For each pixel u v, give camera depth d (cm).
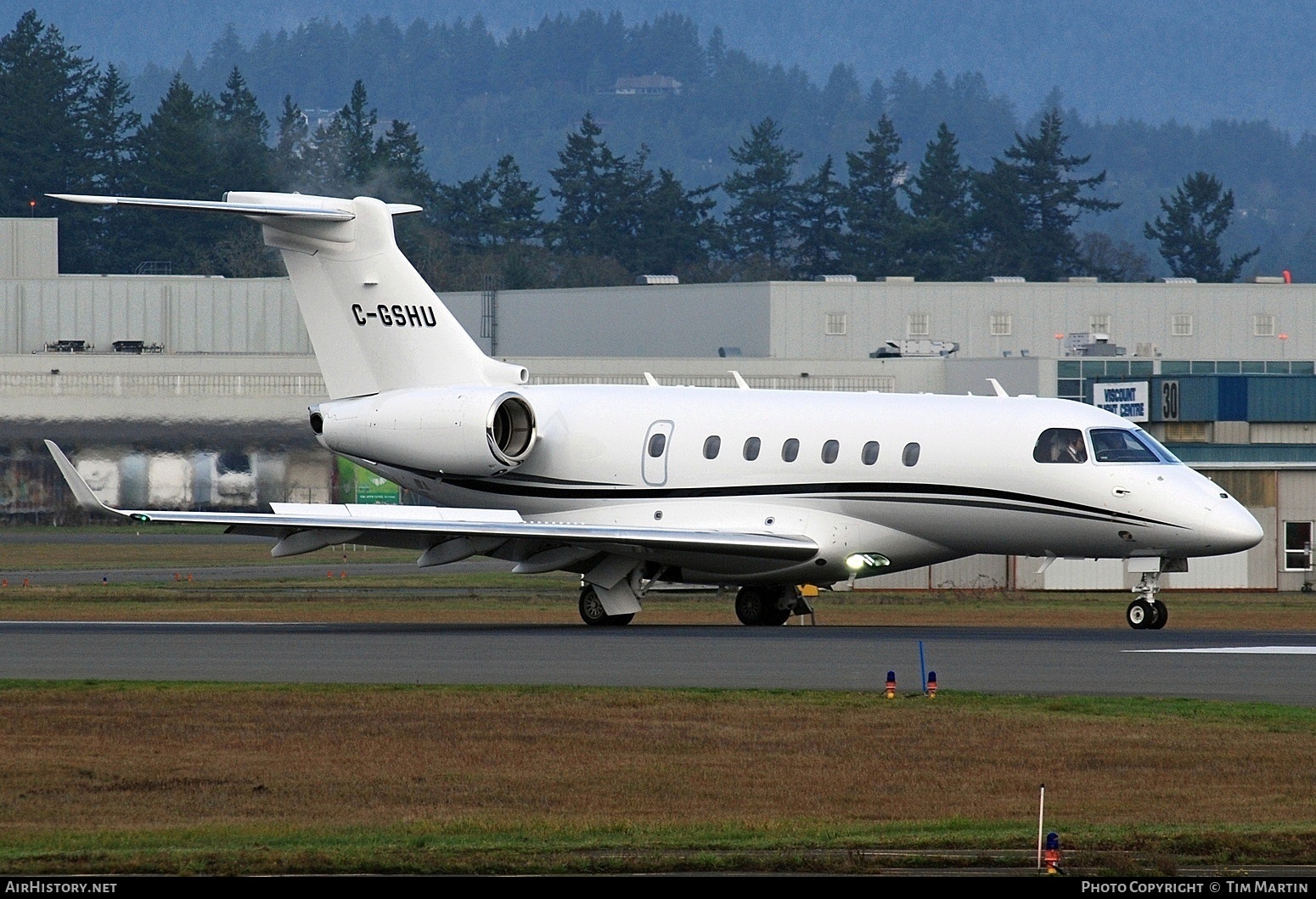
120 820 5606
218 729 7150
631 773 6316
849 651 9806
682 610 15400
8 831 5438
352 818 5641
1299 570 19750
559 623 13012
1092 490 11525
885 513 12050
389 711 7556
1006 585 18738
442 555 12425
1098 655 9625
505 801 5872
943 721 7344
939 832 5431
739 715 7475
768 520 12362
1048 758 6600
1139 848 5181
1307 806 5850
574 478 13100
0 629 11719
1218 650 9856
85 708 7662
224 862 4950
